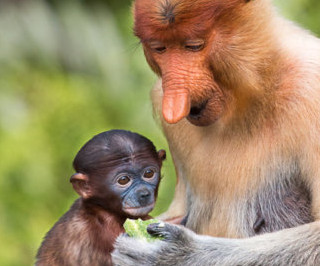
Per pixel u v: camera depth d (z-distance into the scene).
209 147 11.27
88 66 22.30
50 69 22.00
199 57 10.25
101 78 21.59
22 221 19.23
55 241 11.12
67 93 20.73
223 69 10.37
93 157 11.05
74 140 20.09
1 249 18.69
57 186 19.80
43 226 19.27
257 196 11.03
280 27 10.95
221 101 10.57
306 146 10.60
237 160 11.02
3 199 19.28
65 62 22.45
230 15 10.21
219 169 11.17
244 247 10.25
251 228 11.06
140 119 20.06
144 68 20.61
